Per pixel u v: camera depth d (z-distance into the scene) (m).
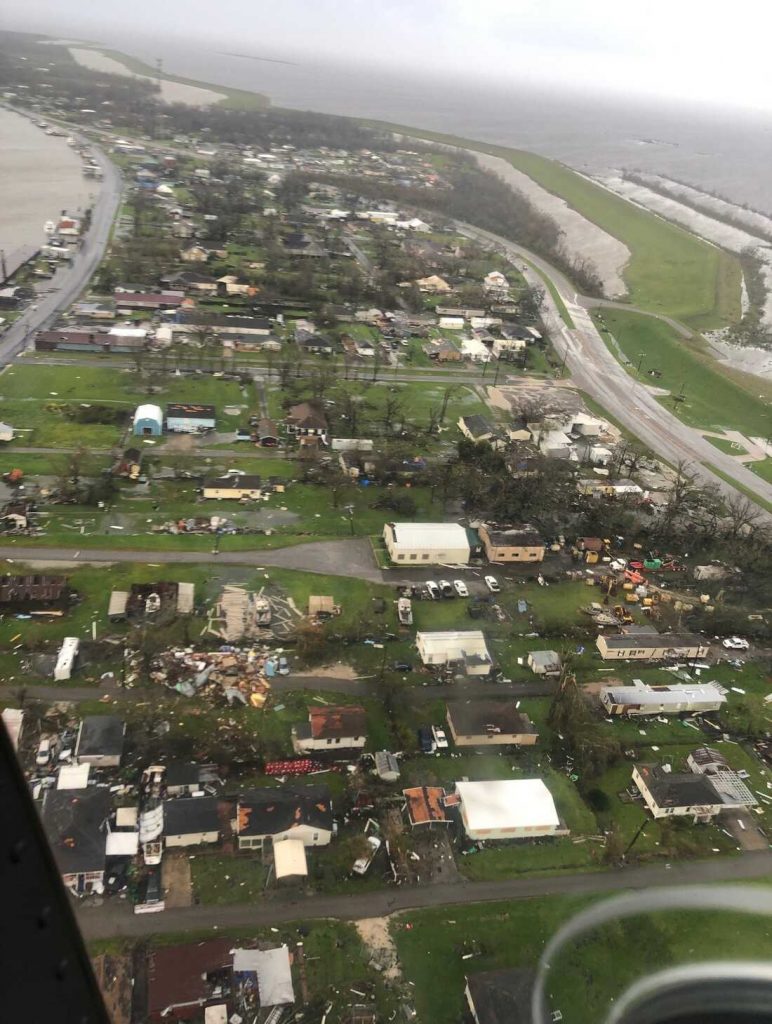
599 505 78.44
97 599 57.06
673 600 67.06
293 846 39.81
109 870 38.25
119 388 92.25
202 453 80.56
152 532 66.19
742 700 56.47
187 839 39.75
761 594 69.12
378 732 49.09
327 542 68.50
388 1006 33.97
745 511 78.50
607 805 46.03
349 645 56.03
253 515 71.06
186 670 51.38
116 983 33.38
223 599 58.91
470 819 42.47
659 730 52.66
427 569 66.75
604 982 36.19
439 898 39.22
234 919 36.72
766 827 46.25
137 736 45.88
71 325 106.12
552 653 57.03
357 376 106.00
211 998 33.09
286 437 86.44
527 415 98.44
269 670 52.25
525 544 69.06
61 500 68.50
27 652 51.12
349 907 38.09
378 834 42.31
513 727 49.44
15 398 86.00
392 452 84.19
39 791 41.47
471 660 54.88
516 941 37.47
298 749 46.62
